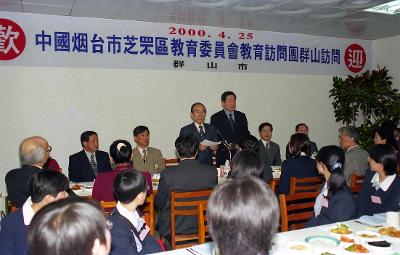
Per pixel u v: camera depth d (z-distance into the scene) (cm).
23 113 450
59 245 79
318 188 309
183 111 523
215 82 541
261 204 94
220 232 95
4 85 442
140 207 263
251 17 487
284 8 450
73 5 418
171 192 260
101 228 86
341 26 546
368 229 199
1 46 439
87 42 473
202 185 270
